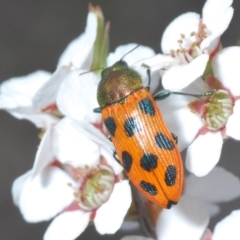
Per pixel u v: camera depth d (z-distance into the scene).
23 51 0.17
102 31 0.11
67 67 0.10
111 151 0.10
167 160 0.09
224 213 0.13
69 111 0.10
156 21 0.17
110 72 0.10
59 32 0.17
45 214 0.11
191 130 0.10
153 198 0.09
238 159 0.14
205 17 0.10
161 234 0.10
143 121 0.10
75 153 0.11
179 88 0.10
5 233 0.16
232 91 0.10
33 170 0.10
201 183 0.10
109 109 0.10
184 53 0.10
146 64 0.10
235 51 0.10
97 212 0.10
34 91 0.11
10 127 0.16
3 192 0.16
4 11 0.17
